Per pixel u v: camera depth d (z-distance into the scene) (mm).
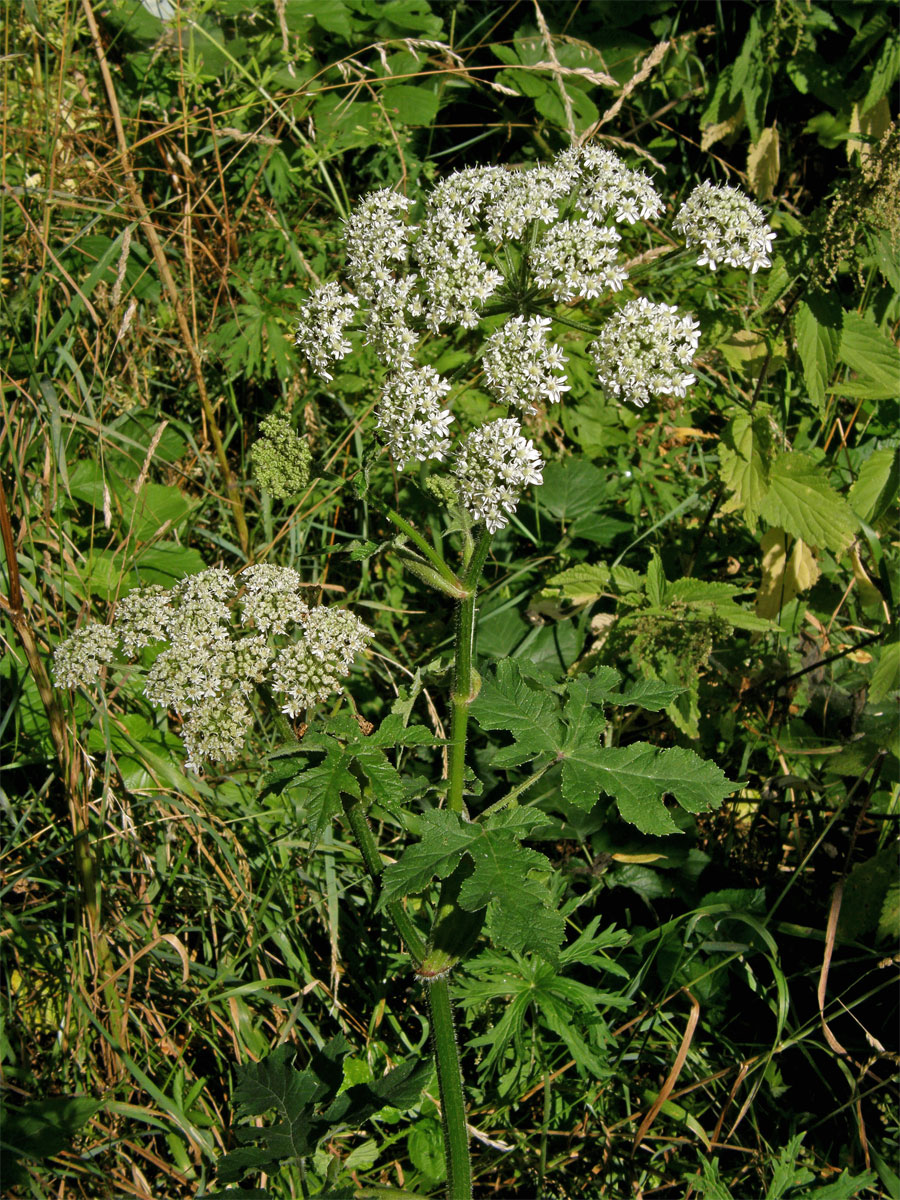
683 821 861
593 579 903
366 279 730
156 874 833
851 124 1167
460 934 715
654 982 831
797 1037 779
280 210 1013
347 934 845
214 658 714
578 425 1025
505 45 1248
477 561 713
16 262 972
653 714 921
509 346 705
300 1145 717
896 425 1049
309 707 721
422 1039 805
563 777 715
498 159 1212
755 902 833
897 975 812
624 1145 789
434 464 982
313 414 1007
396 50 1127
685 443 1094
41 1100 747
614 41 1229
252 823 854
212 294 1026
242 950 826
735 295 1047
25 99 990
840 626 977
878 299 996
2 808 828
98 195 994
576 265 718
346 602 928
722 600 877
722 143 1281
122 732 835
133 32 1059
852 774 842
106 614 899
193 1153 777
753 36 1138
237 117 1022
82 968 790
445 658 753
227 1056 801
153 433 957
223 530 971
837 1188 736
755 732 916
